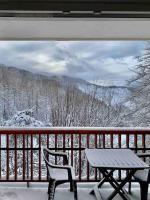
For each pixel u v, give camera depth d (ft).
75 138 35.45
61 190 16.01
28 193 15.64
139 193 15.51
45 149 15.11
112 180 13.79
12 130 16.48
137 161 12.99
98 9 9.11
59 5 9.07
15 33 17.12
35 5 9.05
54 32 17.03
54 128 16.60
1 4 9.05
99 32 17.02
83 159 32.89
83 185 16.78
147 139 36.17
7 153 16.62
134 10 9.18
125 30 16.53
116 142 34.76
